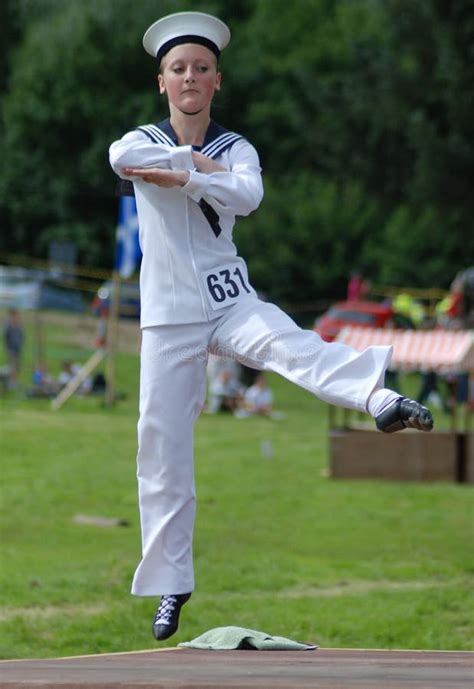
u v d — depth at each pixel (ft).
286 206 349.41
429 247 334.44
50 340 251.39
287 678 32.40
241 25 418.10
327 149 377.71
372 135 313.53
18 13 427.74
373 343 138.21
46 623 68.64
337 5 418.92
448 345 134.41
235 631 43.98
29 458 137.80
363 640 66.74
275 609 72.95
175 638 66.28
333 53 393.29
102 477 127.03
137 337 262.47
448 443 133.69
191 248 38.88
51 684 31.73
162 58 39.45
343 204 345.72
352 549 94.07
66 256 316.81
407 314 271.49
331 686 30.53
